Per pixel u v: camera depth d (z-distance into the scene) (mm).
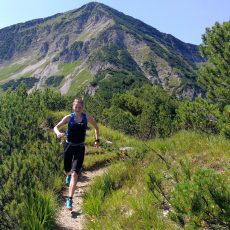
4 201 3693
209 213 2607
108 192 4406
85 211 4078
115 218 3639
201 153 4520
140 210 3549
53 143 5766
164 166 4430
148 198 3734
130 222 3455
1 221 3428
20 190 3723
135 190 4164
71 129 4371
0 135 5902
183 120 8453
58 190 4727
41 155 5277
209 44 10344
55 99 12820
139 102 21766
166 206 3611
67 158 4469
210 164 4137
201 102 8125
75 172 4316
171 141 5633
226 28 10094
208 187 2570
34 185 4086
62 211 4191
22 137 6121
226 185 2656
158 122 16047
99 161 6457
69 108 13008
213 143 4754
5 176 4133
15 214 3416
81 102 4383
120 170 4891
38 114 8109
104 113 19500
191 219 2811
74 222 3922
